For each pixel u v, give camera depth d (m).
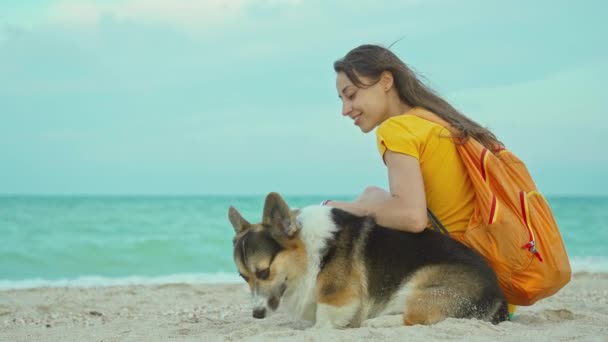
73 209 37.91
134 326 6.42
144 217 30.61
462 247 4.95
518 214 4.84
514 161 5.10
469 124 5.16
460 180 5.04
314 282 5.10
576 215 37.97
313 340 4.39
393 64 5.31
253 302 5.04
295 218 5.12
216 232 23.36
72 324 6.98
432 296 4.79
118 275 14.88
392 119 5.07
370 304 5.06
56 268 15.86
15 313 8.13
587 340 4.50
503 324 4.81
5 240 20.89
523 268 4.82
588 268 14.88
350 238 5.10
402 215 4.85
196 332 5.77
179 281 12.88
